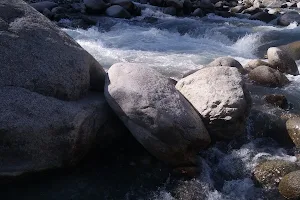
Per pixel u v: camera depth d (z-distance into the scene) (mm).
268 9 18531
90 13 14172
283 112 6500
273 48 8820
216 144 5363
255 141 5660
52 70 4777
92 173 4809
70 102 4805
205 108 5227
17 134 4234
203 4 17375
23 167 4352
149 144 4750
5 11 4906
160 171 4867
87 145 4797
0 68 4508
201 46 11195
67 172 4762
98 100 5094
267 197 4527
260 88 7598
